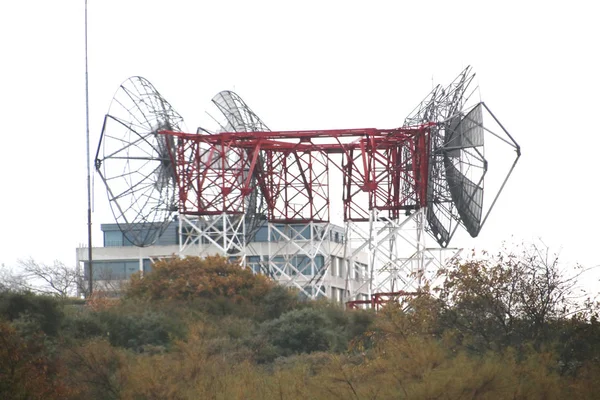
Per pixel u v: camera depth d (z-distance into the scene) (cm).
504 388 11238
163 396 12988
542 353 12281
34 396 13312
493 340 13875
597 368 12406
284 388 12031
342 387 11656
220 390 12738
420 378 11575
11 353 13900
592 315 13912
